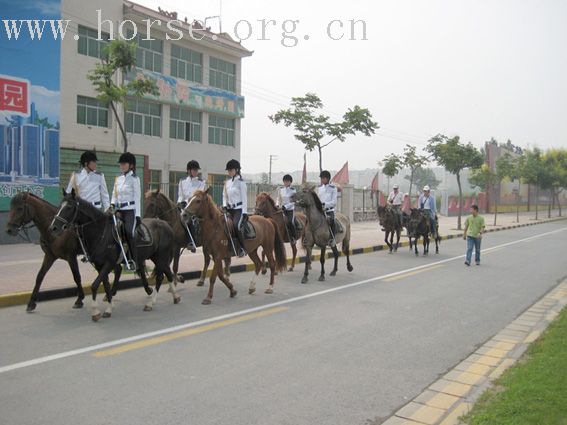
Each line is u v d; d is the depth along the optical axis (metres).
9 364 5.86
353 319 8.46
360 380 5.66
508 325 8.33
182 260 14.47
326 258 17.11
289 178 14.12
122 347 6.60
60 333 7.20
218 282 11.90
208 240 9.48
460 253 19.47
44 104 17.59
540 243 24.22
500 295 10.96
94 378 5.47
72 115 23.59
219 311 8.82
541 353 6.14
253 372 5.79
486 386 5.34
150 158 27.95
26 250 15.41
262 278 12.67
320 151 25.81
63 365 5.87
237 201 10.01
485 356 6.61
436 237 19.27
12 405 4.74
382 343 7.12
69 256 8.58
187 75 30.06
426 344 7.14
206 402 4.91
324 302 9.78
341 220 13.62
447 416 4.64
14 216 8.09
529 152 54.88
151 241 8.77
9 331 7.26
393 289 11.36
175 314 8.53
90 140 24.44
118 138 25.83
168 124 28.97
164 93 28.16
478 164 31.22
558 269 15.17
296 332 7.55
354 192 36.00
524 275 13.91
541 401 4.49
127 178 8.66
